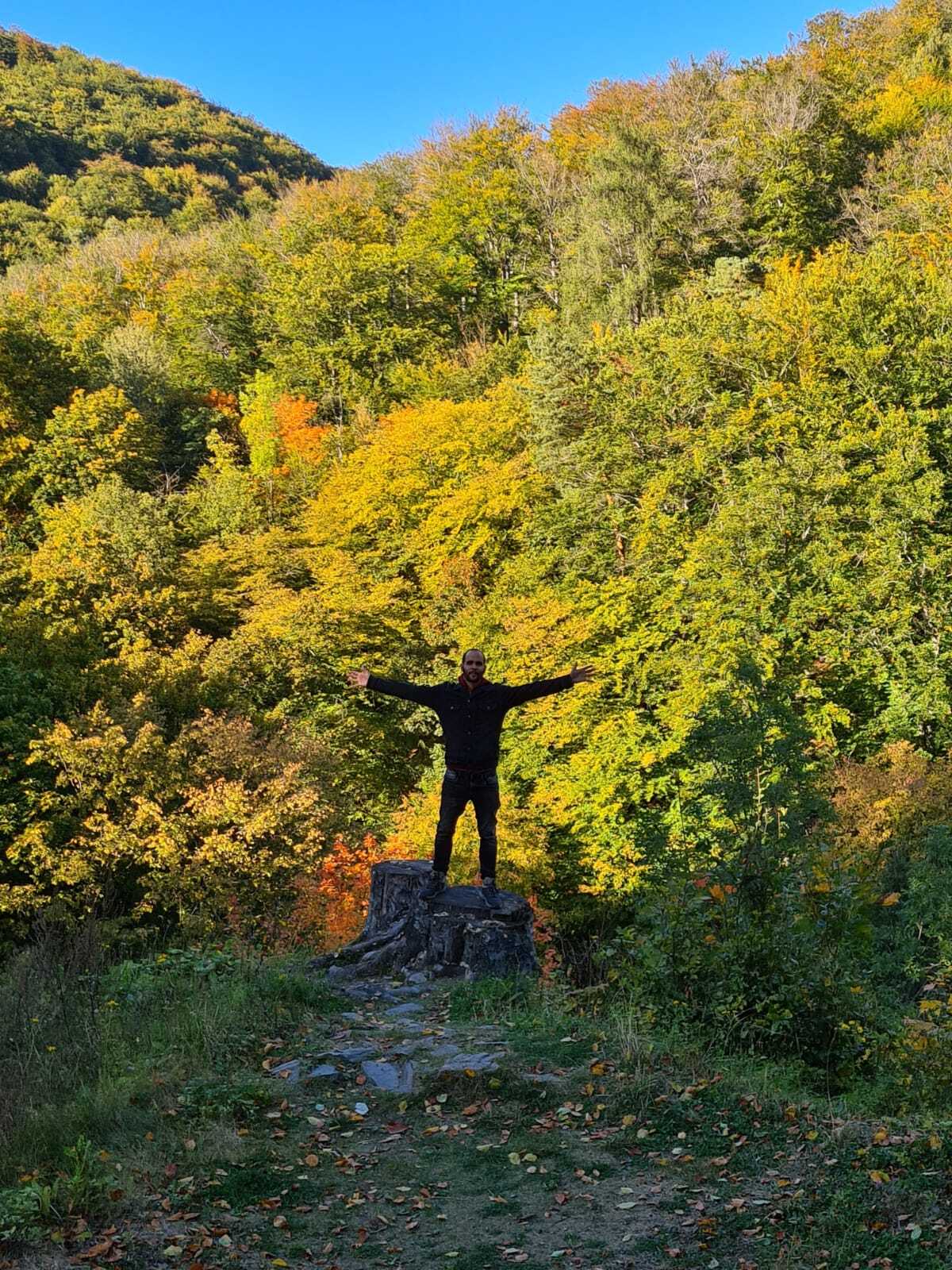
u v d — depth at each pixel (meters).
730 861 7.22
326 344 67.56
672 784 24.34
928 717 25.89
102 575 37.56
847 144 56.75
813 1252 4.11
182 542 45.88
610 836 23.89
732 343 35.34
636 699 27.06
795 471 29.30
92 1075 5.80
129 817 21.00
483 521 37.66
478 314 71.62
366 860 22.48
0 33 174.62
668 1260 4.18
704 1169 4.89
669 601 28.62
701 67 66.44
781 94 57.62
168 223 129.75
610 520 34.66
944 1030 6.21
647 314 49.06
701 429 33.81
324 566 38.84
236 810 19.78
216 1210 4.68
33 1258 4.16
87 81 168.75
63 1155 4.95
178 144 158.12
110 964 7.83
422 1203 4.75
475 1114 5.68
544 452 37.97
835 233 53.16
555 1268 4.18
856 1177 4.61
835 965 6.93
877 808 20.47
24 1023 6.13
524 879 22.08
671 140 56.88
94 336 70.69
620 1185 4.83
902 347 32.09
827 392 31.80
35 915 20.73
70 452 53.50
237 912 17.11
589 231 54.62
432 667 33.12
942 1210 4.29
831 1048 6.63
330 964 8.85
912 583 27.94
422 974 8.47
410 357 68.00
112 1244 4.30
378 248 73.25
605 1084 5.85
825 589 28.00
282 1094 5.91
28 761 21.28
